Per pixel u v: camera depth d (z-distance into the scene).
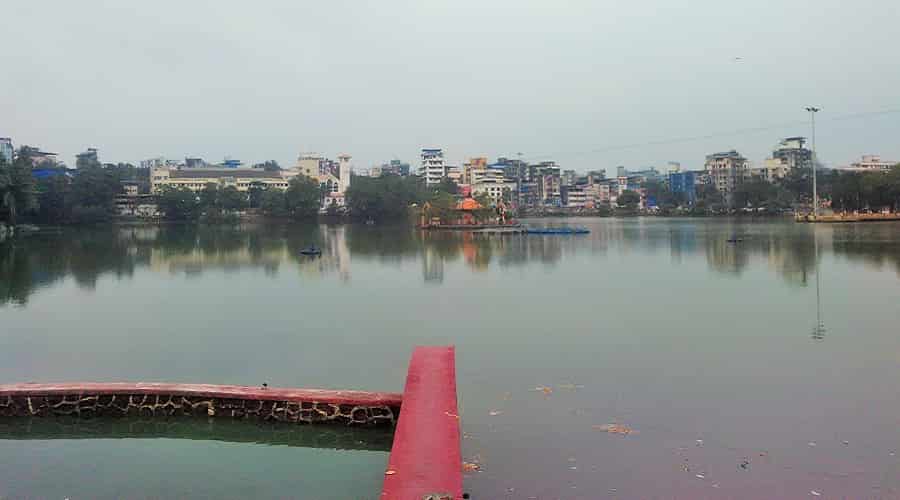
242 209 134.88
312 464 10.95
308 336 20.38
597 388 14.15
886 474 9.52
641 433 11.38
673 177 192.25
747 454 10.38
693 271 36.53
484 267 41.41
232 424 12.91
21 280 36.47
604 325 21.36
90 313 25.27
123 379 15.76
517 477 9.64
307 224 125.94
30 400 13.30
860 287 28.64
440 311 24.77
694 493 9.05
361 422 12.68
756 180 144.00
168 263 46.09
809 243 54.09
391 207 131.00
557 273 37.28
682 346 18.05
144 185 152.00
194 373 16.16
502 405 13.06
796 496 8.93
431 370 13.30
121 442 12.03
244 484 10.11
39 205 96.38
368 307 25.92
